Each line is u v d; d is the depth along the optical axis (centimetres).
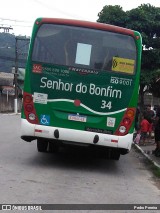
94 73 794
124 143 795
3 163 828
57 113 796
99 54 798
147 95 2370
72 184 680
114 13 2027
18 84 4506
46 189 622
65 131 791
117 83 795
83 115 795
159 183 787
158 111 1148
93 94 794
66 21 802
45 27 805
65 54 798
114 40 802
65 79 795
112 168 905
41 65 798
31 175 723
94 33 801
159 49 2011
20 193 580
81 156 1027
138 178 816
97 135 790
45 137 798
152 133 1694
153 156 1146
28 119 802
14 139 1341
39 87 798
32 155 974
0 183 636
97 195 616
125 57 798
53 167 829
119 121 796
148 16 2005
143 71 2020
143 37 1984
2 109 3797
